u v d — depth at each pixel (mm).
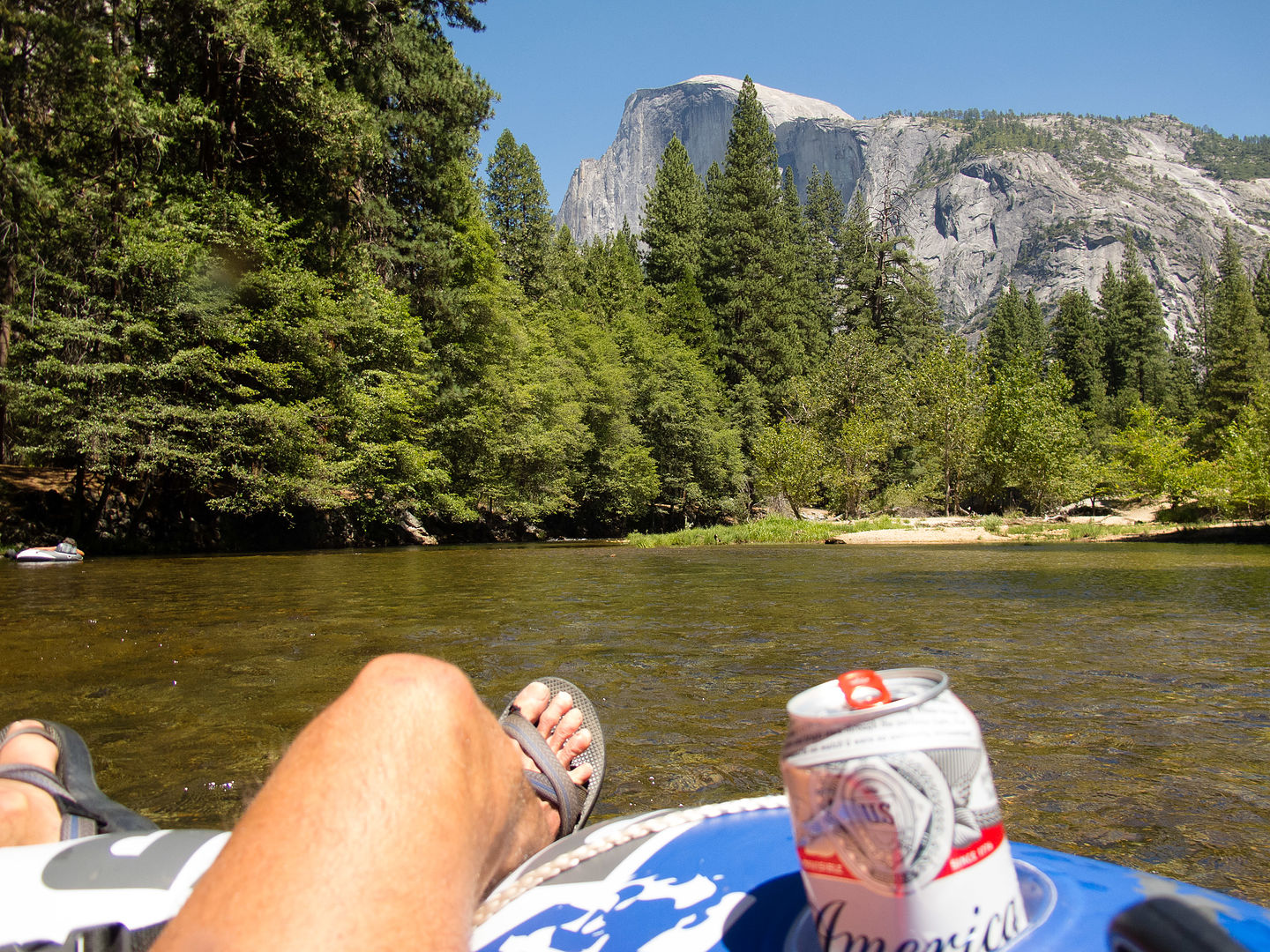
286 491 16672
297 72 16828
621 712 2586
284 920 488
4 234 14961
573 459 32188
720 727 2400
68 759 1004
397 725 577
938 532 18281
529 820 874
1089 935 532
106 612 5184
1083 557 11508
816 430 35406
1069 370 73312
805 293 66312
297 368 17422
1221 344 50031
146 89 16719
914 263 62312
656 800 1793
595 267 57031
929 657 3533
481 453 25594
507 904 762
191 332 16047
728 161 56812
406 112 23125
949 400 29438
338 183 19531
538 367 30031
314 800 531
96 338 14453
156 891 711
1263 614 4977
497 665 3350
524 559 12250
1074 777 1945
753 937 615
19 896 706
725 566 10078
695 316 51281
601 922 683
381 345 20219
